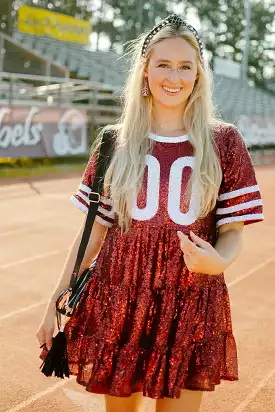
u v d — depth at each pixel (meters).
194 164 2.08
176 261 2.05
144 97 2.18
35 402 3.30
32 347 4.03
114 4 41.03
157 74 2.11
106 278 2.11
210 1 56.31
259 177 15.67
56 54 24.69
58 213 8.98
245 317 4.77
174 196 2.07
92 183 2.23
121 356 2.04
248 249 7.21
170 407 2.09
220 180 2.08
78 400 3.34
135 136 2.14
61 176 13.60
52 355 2.14
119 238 2.12
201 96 2.15
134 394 2.22
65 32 26.23
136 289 2.07
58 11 34.06
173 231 2.07
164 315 2.04
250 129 24.30
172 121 2.17
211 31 57.56
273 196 11.99
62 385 3.51
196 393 2.11
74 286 2.17
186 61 2.11
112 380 2.04
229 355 2.17
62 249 6.82
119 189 2.09
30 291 5.23
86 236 2.19
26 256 6.46
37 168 14.72
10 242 7.09
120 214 2.09
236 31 58.16
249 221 2.11
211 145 2.10
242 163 2.11
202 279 2.07
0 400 3.31
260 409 3.29
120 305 2.06
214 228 2.16
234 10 57.75
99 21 40.84
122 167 2.11
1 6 24.25
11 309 4.75
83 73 24.11
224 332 2.14
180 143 2.12
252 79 60.34
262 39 59.44
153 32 2.18
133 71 2.21
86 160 16.86
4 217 8.55
